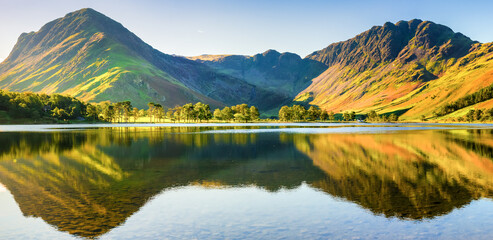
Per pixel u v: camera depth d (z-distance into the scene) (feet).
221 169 104.12
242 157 133.80
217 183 82.84
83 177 90.07
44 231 48.88
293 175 93.09
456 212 56.95
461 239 45.50
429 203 62.69
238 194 71.51
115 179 87.61
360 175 92.53
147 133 317.01
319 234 47.47
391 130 392.68
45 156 136.46
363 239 45.57
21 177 89.51
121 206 61.87
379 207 60.44
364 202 63.93
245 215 56.54
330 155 140.05
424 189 74.28
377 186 77.87
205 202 64.85
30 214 56.80
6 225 51.29
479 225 50.57
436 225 50.83
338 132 338.34
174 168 106.01
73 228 50.08
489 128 452.35
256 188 77.15
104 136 266.98
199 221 53.42
